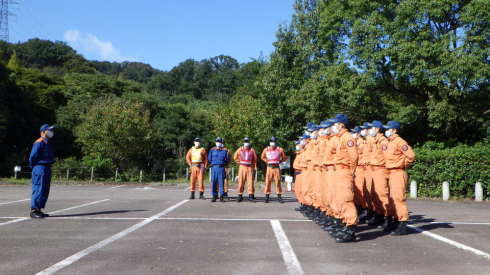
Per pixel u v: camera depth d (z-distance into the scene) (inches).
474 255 234.2
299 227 326.3
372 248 252.7
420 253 238.8
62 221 342.0
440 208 511.5
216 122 1776.6
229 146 1680.6
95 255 221.3
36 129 1877.5
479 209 501.4
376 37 813.2
